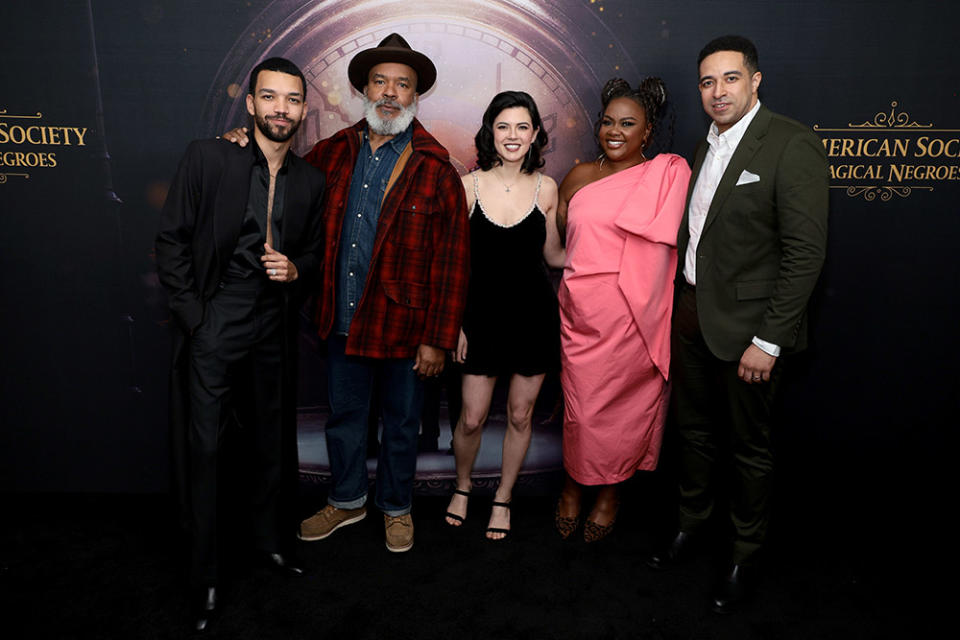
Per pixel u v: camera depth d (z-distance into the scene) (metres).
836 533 2.34
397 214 1.96
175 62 2.30
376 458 2.56
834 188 2.34
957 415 2.46
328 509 2.29
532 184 2.13
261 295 1.83
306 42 2.31
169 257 1.71
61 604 1.88
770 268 1.79
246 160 1.76
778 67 2.28
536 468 2.58
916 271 2.38
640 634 1.81
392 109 1.95
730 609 1.90
